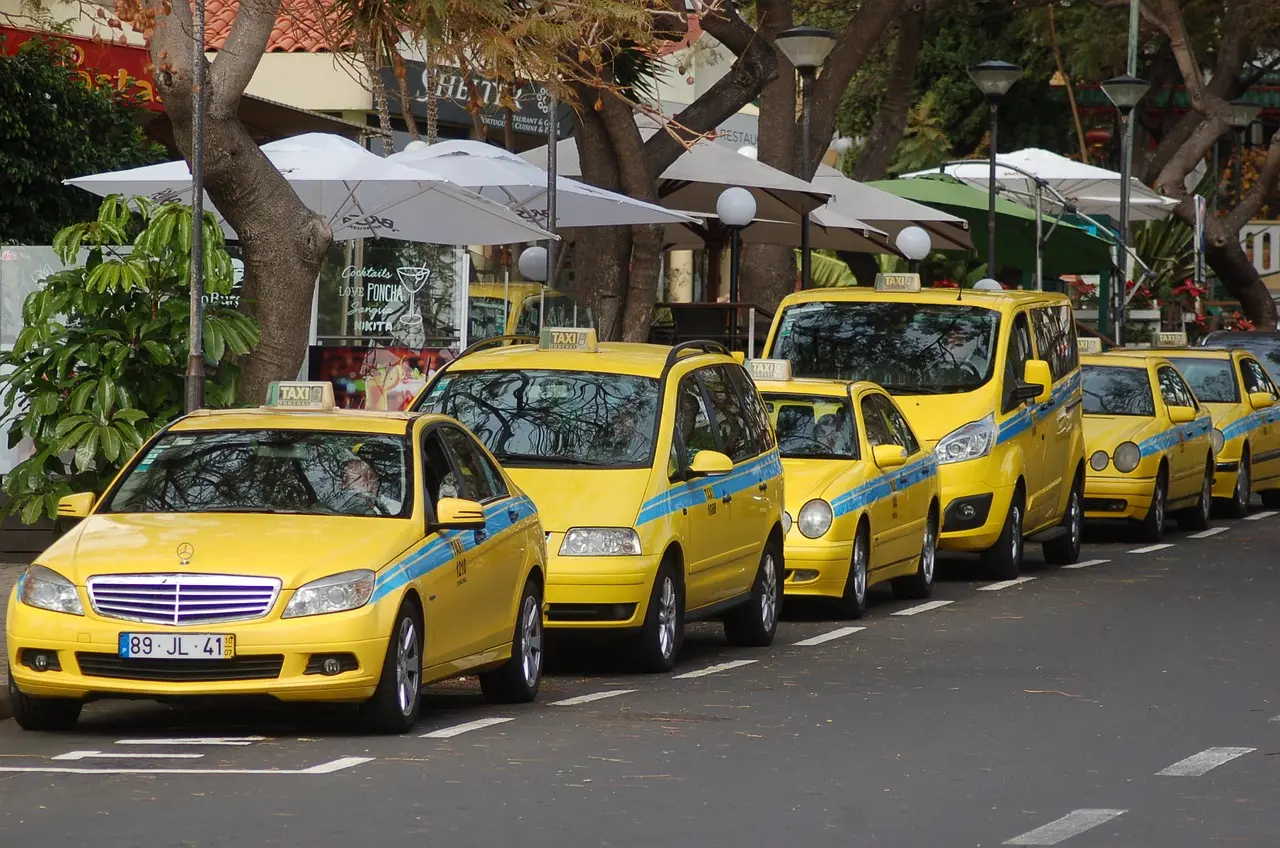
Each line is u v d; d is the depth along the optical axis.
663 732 18.23
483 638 19.39
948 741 17.78
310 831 13.63
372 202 33.62
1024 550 38.66
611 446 23.22
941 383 33.06
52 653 17.30
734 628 25.08
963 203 55.06
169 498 18.84
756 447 25.59
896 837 13.59
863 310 34.16
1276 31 77.06
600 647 24.67
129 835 13.47
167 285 27.02
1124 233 56.94
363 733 17.92
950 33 82.31
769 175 41.06
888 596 30.86
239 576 17.16
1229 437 45.09
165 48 25.38
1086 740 17.86
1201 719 19.12
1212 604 29.44
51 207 39.59
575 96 26.95
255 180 26.17
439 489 19.36
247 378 26.67
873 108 83.69
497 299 36.22
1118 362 41.06
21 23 41.91
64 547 17.83
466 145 35.72
